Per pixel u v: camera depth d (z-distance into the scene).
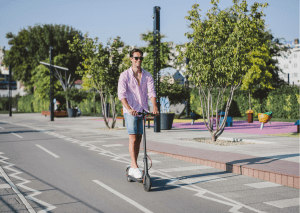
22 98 59.75
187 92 24.94
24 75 51.66
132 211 4.10
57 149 9.80
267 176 5.81
